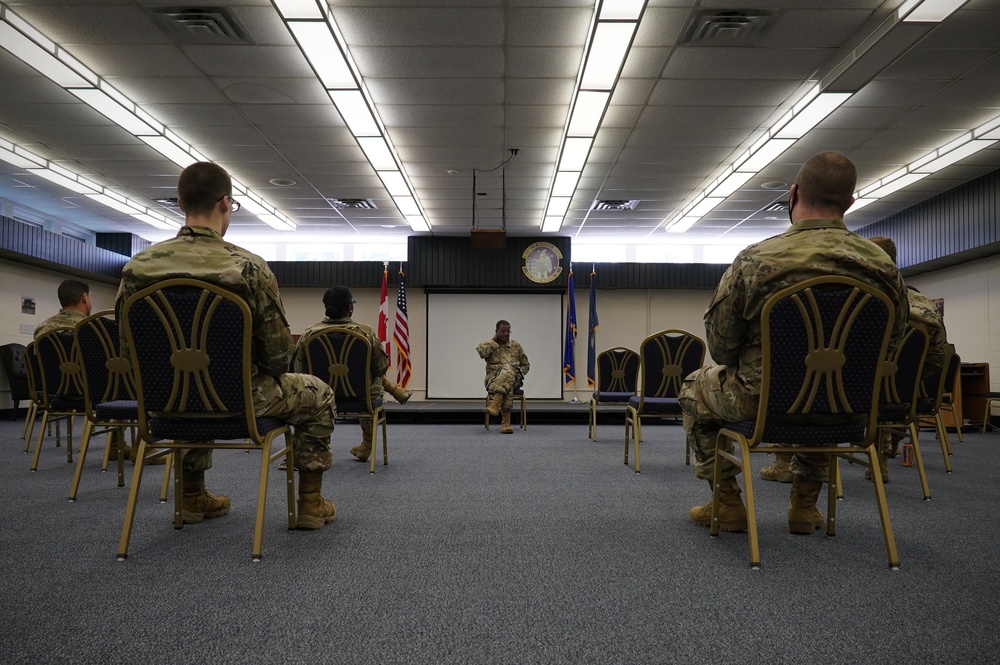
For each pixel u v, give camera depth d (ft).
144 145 22.30
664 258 40.55
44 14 14.10
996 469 12.46
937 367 9.45
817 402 5.77
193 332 5.92
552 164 24.67
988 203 24.48
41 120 20.07
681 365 12.21
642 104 18.88
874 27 14.56
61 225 33.78
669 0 13.55
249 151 23.17
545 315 39.09
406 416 26.48
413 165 24.86
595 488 9.89
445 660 3.84
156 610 4.62
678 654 3.94
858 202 29.12
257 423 6.19
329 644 4.06
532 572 5.58
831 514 6.91
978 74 16.69
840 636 4.21
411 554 6.13
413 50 15.81
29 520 7.54
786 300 5.68
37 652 3.92
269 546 6.40
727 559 6.00
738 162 23.85
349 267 37.96
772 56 15.92
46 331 11.53
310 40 14.90
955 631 4.30
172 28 14.73
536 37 15.20
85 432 9.04
